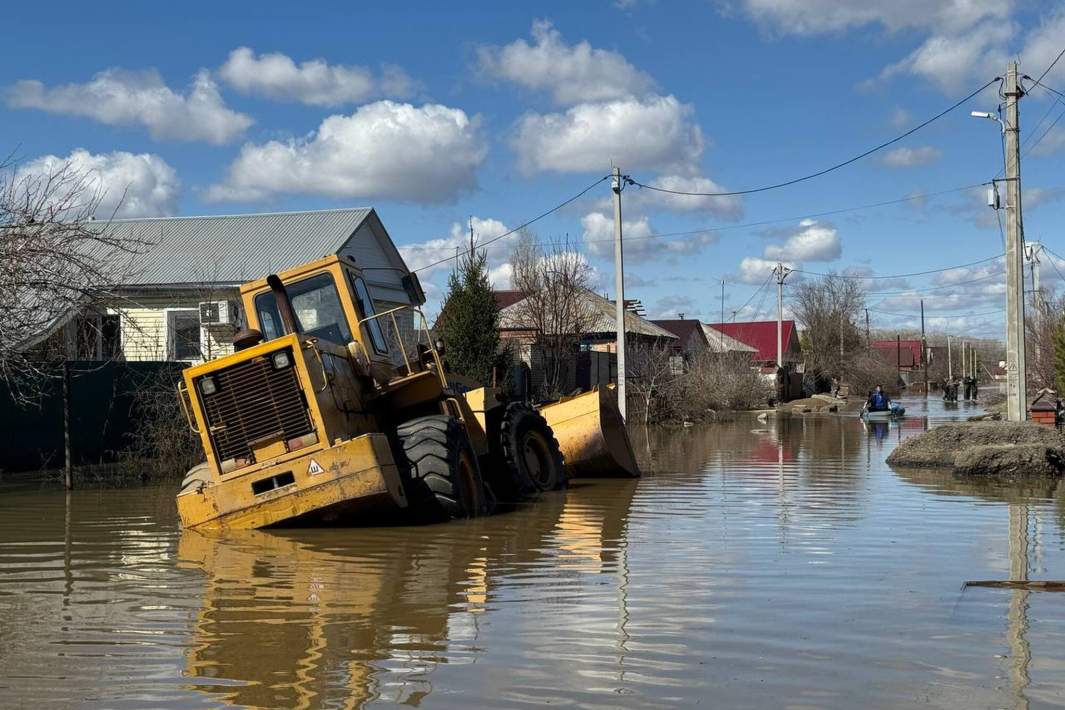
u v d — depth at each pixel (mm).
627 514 12336
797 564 8836
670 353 45125
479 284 30594
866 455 21844
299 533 10555
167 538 10312
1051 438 18656
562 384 36719
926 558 9148
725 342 70312
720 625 6664
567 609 7098
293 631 6500
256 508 10547
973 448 17016
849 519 11766
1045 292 42062
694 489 15242
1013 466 16719
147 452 17984
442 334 30391
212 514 10633
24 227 14164
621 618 6848
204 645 6184
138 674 5621
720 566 8734
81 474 16656
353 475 10422
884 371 81125
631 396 35531
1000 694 5277
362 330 12352
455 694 5273
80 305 15148
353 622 6727
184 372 10695
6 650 6082
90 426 17969
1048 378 37438
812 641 6285
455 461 11688
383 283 31062
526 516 12133
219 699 5207
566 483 15578
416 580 8133
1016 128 23250
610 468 16844
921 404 58531
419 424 11750
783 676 5582
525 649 6082
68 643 6242
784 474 17562
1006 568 8672
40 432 17141
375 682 5461
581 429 16703
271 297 12406
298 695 5262
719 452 22828
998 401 52875
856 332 80750
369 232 30156
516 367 32250
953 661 5859
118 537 10391
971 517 11922
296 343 10602
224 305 24438
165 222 29844
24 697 5242
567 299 37219
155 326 25375
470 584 7973
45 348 18891
